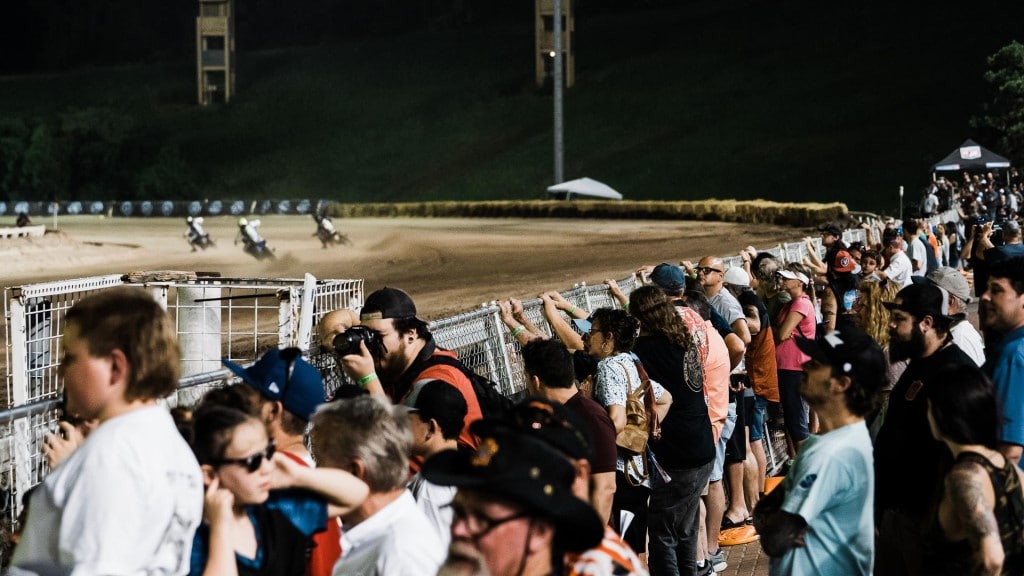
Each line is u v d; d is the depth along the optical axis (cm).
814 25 16838
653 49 17712
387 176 14950
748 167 12600
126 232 8575
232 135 16912
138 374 468
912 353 820
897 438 794
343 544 564
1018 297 828
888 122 12925
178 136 17038
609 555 457
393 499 564
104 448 449
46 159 15288
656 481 1020
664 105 15212
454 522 420
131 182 15388
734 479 1378
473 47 19388
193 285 1138
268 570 527
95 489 441
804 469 677
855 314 1423
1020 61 9631
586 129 14975
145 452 455
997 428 654
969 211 6041
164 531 461
